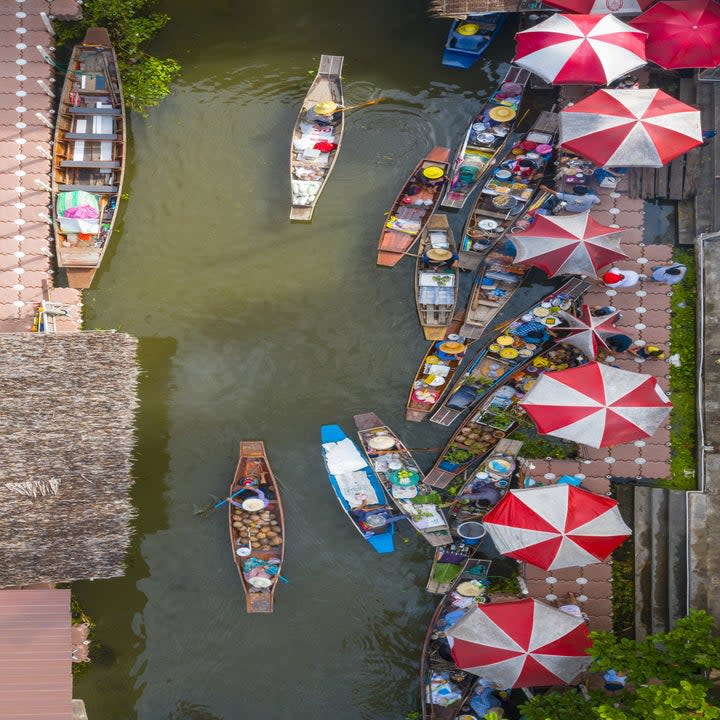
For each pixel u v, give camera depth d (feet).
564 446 90.02
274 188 102.63
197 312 97.96
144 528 91.04
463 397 92.63
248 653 87.71
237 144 104.78
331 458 91.20
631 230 96.73
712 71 100.17
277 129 105.40
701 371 89.86
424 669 84.23
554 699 73.41
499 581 87.61
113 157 101.40
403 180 102.89
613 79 96.17
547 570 81.41
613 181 98.02
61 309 94.12
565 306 94.22
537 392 84.84
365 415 92.68
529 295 97.19
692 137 92.53
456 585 87.15
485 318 94.84
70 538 83.66
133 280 99.09
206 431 94.02
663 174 97.66
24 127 100.12
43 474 83.87
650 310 93.76
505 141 102.73
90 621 88.58
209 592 89.20
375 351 96.12
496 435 90.99
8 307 94.53
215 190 102.68
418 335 96.37
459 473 90.07
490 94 106.42
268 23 109.91
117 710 86.74
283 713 86.28
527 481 88.12
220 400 94.94
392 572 89.04
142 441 93.71
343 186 102.42
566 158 99.76
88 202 97.50
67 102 102.37
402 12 110.01
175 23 109.50
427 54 108.27
